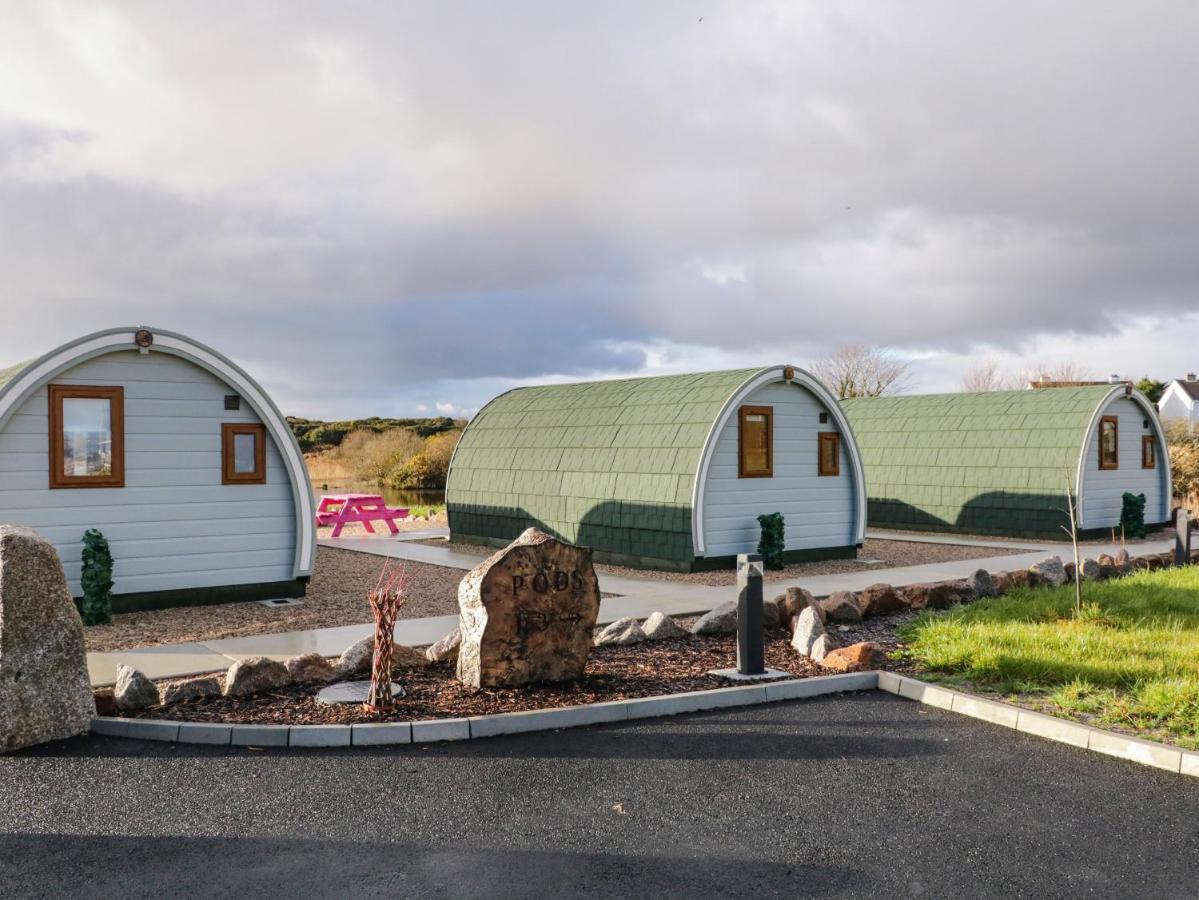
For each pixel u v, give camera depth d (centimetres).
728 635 1005
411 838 495
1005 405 2286
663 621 979
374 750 635
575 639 793
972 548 1938
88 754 624
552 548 786
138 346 1134
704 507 1525
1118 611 1052
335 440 5116
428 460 4056
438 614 1152
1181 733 644
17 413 1075
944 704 746
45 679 647
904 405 2522
